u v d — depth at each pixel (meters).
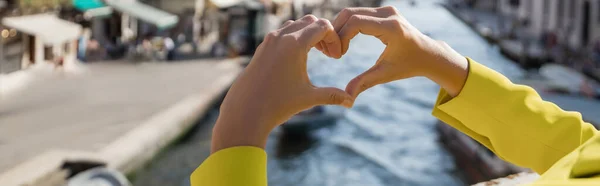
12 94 27.92
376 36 1.30
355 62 48.59
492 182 1.80
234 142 1.05
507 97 1.41
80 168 18.67
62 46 34.00
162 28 42.56
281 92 1.10
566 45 44.41
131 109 25.84
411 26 1.34
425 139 26.44
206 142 25.25
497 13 75.12
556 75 33.94
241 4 44.06
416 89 37.56
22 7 31.25
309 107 1.12
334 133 26.86
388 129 29.00
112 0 41.66
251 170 1.03
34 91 28.58
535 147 1.40
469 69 1.40
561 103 21.98
